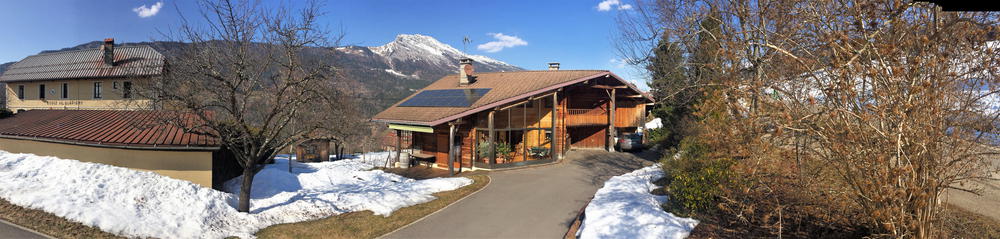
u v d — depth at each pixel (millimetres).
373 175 20328
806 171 6582
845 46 5512
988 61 4918
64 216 9820
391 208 13523
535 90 21547
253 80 11570
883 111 5039
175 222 10586
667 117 29156
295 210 13023
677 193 11062
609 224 9891
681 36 17453
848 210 7023
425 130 19562
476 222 11930
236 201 13281
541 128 23438
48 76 32250
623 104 29375
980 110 5246
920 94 5055
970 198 10086
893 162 5762
